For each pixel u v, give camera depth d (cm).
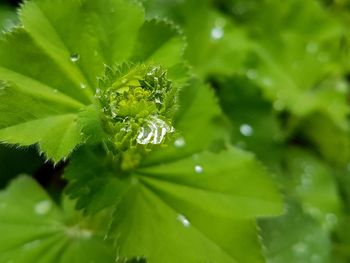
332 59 28
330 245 22
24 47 15
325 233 22
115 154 14
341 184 27
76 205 15
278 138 25
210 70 26
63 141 15
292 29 28
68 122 15
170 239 16
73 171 16
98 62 16
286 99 26
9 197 19
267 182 18
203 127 18
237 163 18
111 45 16
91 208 15
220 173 18
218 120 18
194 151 18
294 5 28
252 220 17
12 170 21
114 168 16
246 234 17
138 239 16
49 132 15
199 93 18
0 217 18
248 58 26
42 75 15
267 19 28
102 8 16
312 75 28
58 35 16
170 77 16
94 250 17
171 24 16
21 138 14
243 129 25
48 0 16
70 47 16
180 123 18
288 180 25
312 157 27
